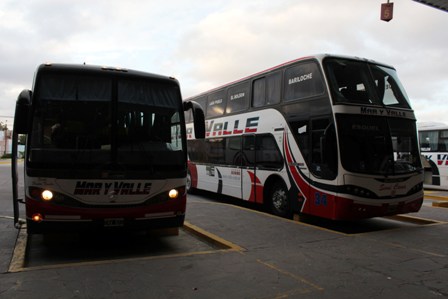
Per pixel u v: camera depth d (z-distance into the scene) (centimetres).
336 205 820
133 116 656
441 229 857
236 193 1234
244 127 1200
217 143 1370
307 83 932
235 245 682
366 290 480
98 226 604
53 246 708
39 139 607
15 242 695
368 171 830
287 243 704
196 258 602
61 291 455
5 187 1842
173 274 525
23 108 597
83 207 600
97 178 607
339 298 454
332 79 870
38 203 589
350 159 822
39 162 594
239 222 884
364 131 850
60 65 658
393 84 946
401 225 973
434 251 664
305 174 919
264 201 1088
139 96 673
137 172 629
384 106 890
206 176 1448
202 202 1212
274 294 462
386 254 642
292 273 539
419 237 772
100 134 630
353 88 885
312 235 768
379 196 834
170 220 653
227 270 546
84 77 655
